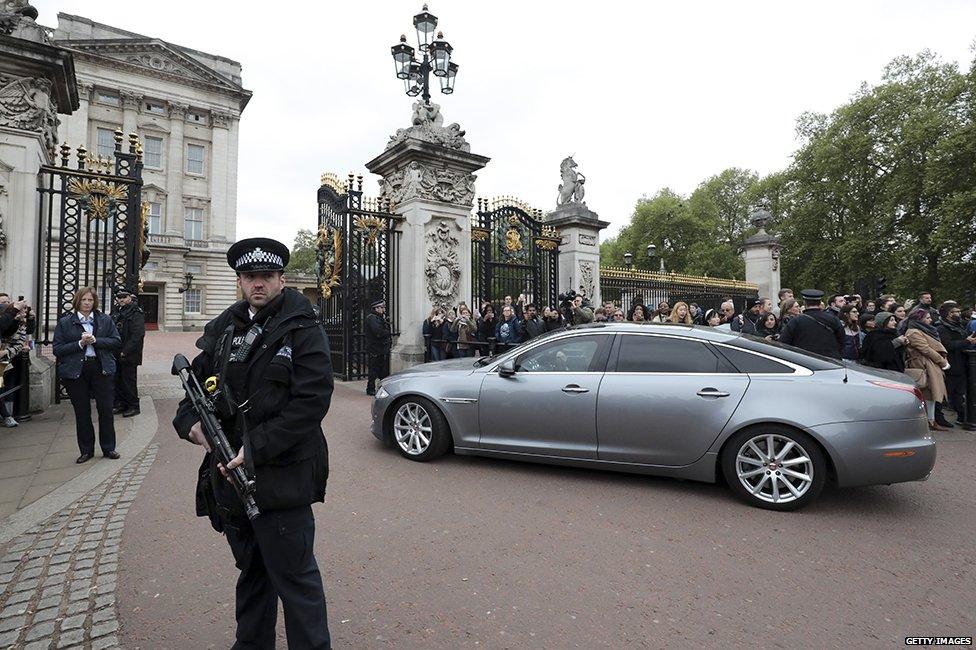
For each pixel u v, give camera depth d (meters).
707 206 48.72
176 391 9.72
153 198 38.97
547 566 3.22
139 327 7.57
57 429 6.59
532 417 5.02
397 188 11.78
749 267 23.56
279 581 1.98
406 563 3.25
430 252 11.31
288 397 2.01
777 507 4.16
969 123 26.38
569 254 14.79
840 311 8.91
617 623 2.62
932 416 7.54
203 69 40.88
